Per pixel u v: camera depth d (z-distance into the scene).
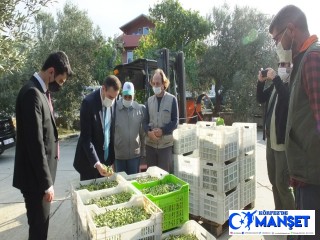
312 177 1.83
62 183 6.05
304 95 1.84
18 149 2.57
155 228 2.24
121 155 4.11
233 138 3.69
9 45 3.78
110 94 3.23
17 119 2.54
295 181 1.96
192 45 17.27
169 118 4.29
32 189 2.56
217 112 17.70
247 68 16.22
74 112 14.70
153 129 4.20
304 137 1.83
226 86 17.47
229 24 17.58
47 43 13.54
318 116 1.69
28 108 2.44
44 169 2.48
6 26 3.81
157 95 4.37
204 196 3.71
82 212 2.46
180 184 2.97
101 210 2.45
